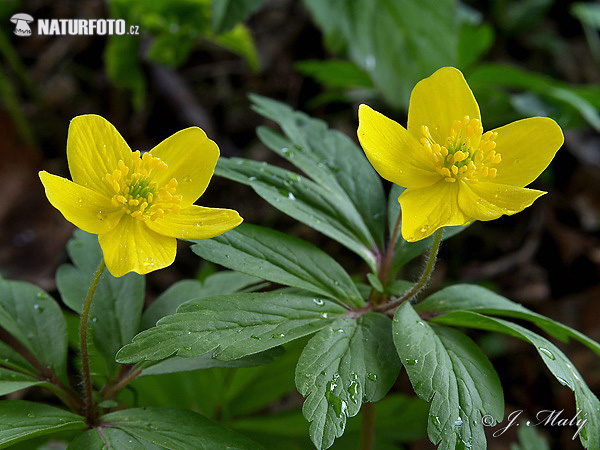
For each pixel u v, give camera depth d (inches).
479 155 6.2
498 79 10.7
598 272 10.9
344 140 7.2
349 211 6.8
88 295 6.0
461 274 10.8
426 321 6.4
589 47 13.9
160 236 5.9
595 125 10.3
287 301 6.2
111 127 6.0
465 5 13.7
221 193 10.8
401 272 10.5
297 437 7.5
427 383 6.0
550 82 10.4
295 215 6.5
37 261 9.8
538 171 6.2
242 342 6.0
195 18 10.3
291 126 7.2
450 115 6.3
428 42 9.0
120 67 10.6
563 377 6.1
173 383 7.6
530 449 7.5
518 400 9.7
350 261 10.4
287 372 7.7
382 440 7.8
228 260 6.2
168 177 6.1
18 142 10.7
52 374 6.5
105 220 5.9
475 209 6.1
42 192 10.5
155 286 9.9
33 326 6.6
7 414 6.0
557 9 14.2
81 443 6.0
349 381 6.0
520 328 6.3
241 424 7.6
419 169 6.2
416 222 6.1
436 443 5.8
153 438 6.0
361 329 6.3
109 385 6.5
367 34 9.0
